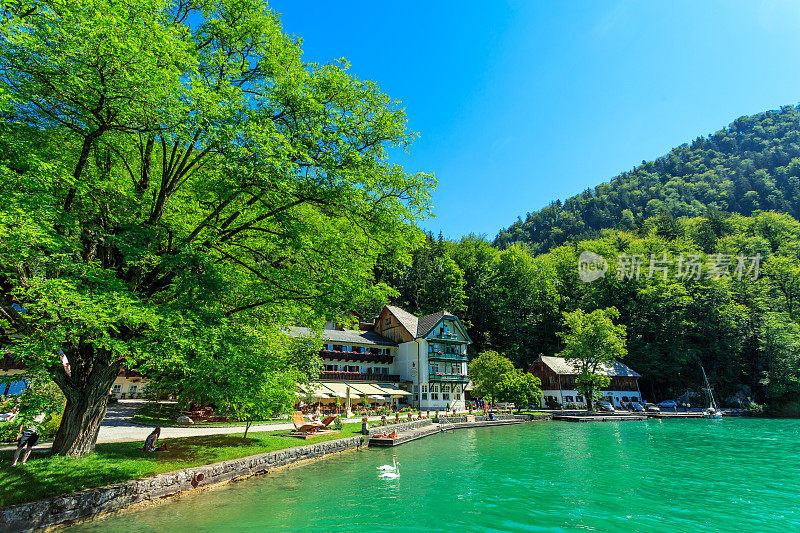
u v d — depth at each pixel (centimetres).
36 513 852
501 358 5056
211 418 2856
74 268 921
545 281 8506
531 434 3269
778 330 5950
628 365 7119
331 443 2131
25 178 855
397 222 1417
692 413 5094
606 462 1934
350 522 995
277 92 1256
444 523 1003
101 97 956
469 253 9144
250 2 1289
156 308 1038
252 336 1562
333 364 5075
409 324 5828
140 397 4719
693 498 1288
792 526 1030
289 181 1201
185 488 1228
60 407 1134
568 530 975
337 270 1388
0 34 799
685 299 6931
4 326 1041
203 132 1064
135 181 1331
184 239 1299
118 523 946
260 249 1462
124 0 963
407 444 2619
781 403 5556
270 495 1245
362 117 1384
